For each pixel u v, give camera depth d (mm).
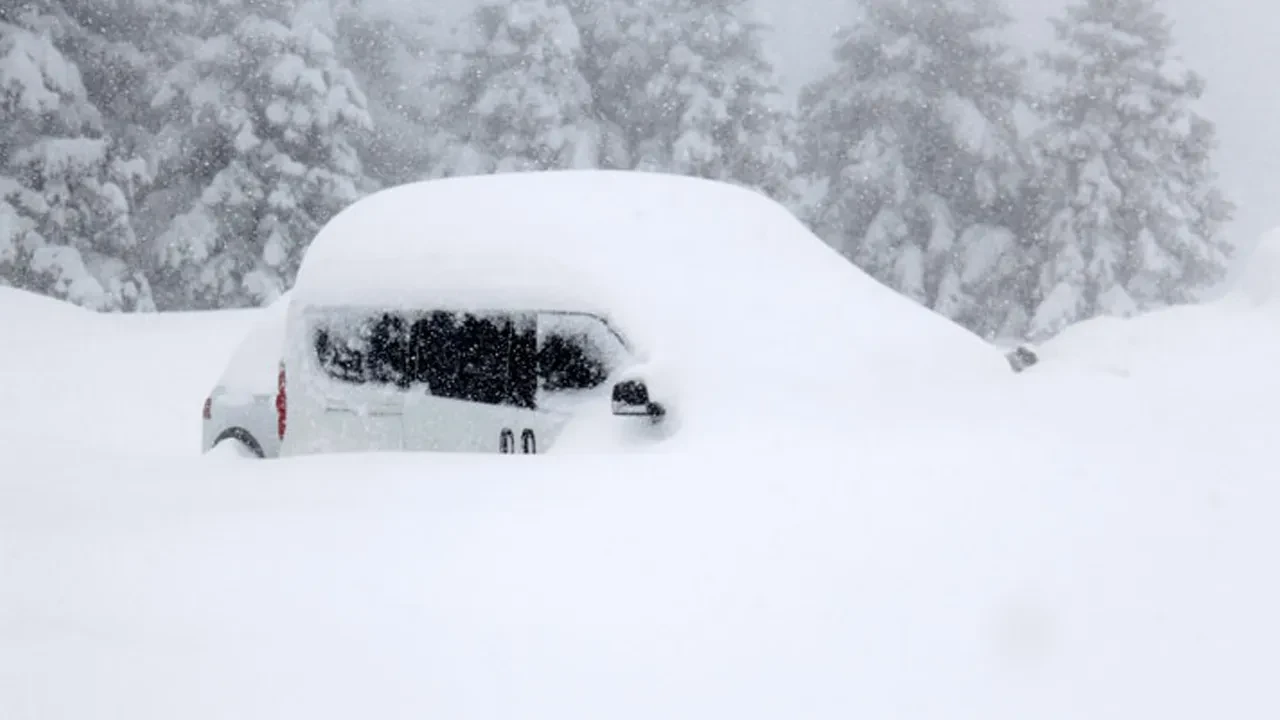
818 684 2545
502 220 7164
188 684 2535
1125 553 3422
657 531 3859
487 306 6836
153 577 3443
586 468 5023
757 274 7172
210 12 38219
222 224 35969
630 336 6367
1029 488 4332
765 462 4969
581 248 6793
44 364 15789
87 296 30984
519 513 4184
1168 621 2846
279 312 8883
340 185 36281
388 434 7098
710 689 2523
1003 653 2689
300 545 3818
